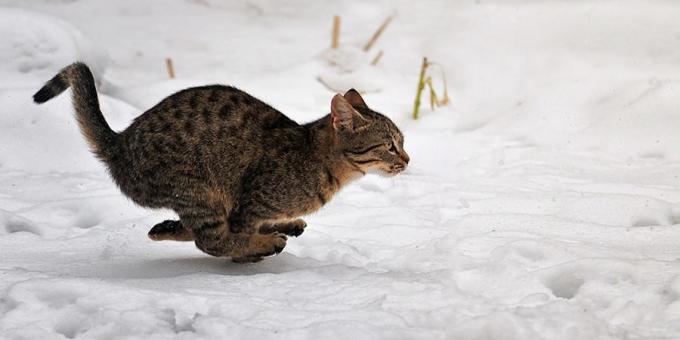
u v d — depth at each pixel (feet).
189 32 49.34
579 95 41.27
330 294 23.16
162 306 21.97
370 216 31.14
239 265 26.61
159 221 30.27
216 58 46.70
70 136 36.45
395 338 20.63
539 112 40.75
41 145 36.11
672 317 21.99
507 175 35.53
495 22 47.16
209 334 20.67
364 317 21.52
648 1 45.98
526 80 43.16
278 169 25.94
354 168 26.76
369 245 28.17
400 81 44.73
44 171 35.32
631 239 28.63
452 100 43.06
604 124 39.06
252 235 26.37
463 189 33.76
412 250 27.68
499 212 31.48
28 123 36.50
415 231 29.60
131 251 27.73
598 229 29.40
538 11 47.01
